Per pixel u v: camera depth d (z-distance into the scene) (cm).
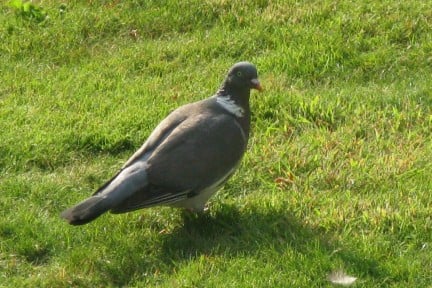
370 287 942
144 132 1235
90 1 1565
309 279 952
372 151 1184
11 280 991
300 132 1237
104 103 1305
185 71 1390
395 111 1250
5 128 1250
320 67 1370
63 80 1384
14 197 1123
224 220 1061
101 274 996
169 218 1075
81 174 1165
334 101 1275
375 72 1355
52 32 1498
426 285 948
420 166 1143
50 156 1196
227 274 965
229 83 1087
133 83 1366
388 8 1468
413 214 1044
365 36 1428
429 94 1287
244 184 1135
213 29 1478
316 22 1466
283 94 1294
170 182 1017
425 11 1452
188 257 1012
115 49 1465
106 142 1223
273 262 980
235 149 1058
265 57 1402
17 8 1548
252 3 1520
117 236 1044
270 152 1177
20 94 1348
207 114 1067
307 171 1152
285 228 1035
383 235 1021
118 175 1022
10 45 1476
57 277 986
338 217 1046
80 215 976
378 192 1100
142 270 998
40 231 1058
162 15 1512
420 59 1368
